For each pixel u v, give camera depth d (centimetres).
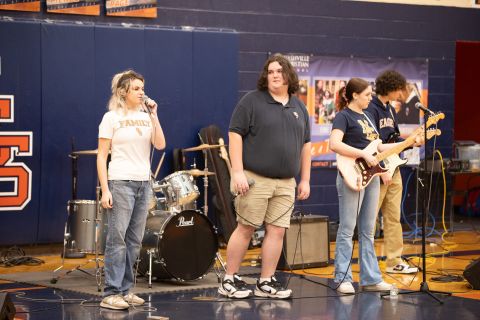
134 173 647
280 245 711
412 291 741
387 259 862
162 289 748
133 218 662
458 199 1498
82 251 803
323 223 912
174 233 760
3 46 969
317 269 894
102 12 1034
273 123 677
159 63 1058
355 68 1221
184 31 1073
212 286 766
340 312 656
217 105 1097
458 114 1536
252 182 679
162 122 1062
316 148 1194
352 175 713
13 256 960
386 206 854
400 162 753
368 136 728
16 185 981
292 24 1174
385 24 1246
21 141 982
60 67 998
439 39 1291
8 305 575
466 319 635
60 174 1005
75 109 1008
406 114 1262
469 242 1135
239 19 1135
